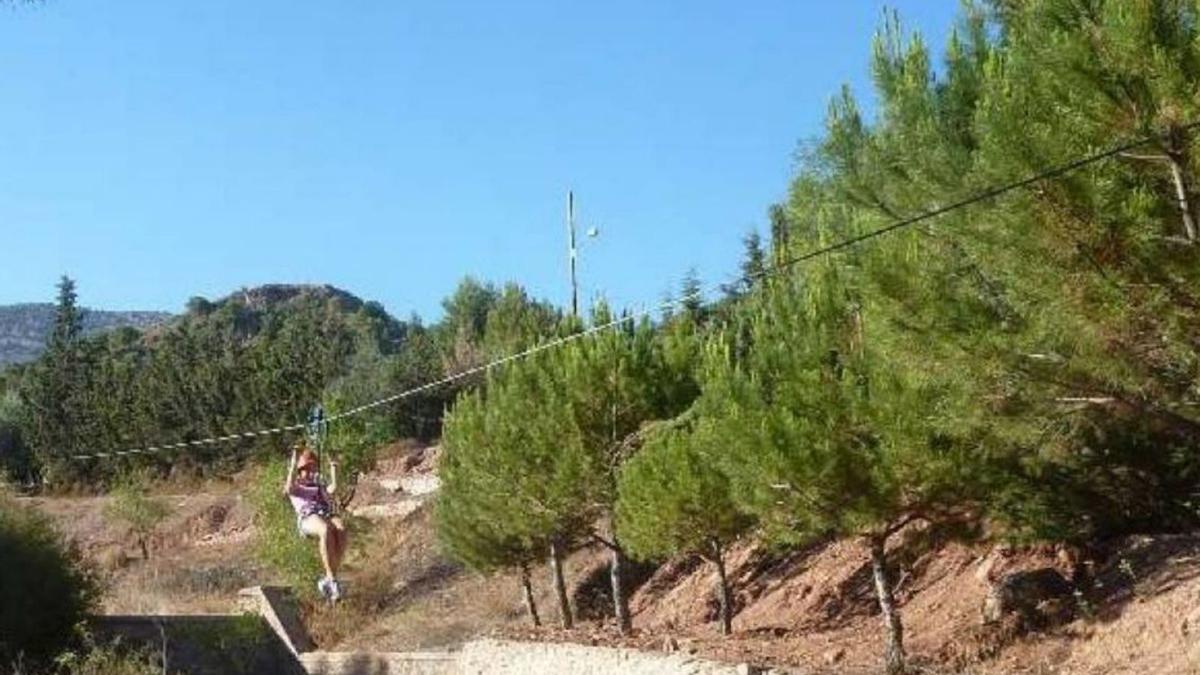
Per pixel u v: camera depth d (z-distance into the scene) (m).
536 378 25.05
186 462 62.22
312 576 35.25
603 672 21.23
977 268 12.53
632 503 21.16
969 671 15.59
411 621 33.09
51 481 65.44
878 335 13.22
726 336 20.23
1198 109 10.03
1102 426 14.33
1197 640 13.26
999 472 15.38
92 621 31.95
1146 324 10.96
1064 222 10.67
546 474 24.56
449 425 29.36
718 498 20.11
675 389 24.38
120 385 66.50
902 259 12.59
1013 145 10.73
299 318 75.19
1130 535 16.59
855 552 22.58
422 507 41.47
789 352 16.73
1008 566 17.89
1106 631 14.85
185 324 84.88
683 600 26.50
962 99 12.90
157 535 52.25
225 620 33.44
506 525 26.02
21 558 30.56
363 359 67.50
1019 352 12.02
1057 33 10.70
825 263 16.34
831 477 15.57
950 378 12.61
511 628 29.70
